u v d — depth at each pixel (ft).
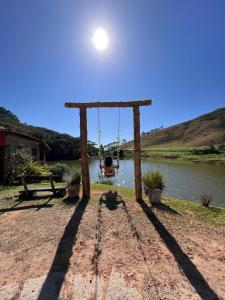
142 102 28.19
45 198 30.37
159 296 11.96
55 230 19.98
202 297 11.90
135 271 14.10
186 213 24.31
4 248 17.25
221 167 116.47
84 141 29.50
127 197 30.14
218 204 44.21
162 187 28.43
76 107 29.19
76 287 12.75
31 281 13.37
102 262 15.10
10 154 50.85
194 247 17.02
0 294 12.38
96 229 19.98
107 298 11.85
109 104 28.81
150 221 21.70
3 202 29.22
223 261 15.25
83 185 29.86
